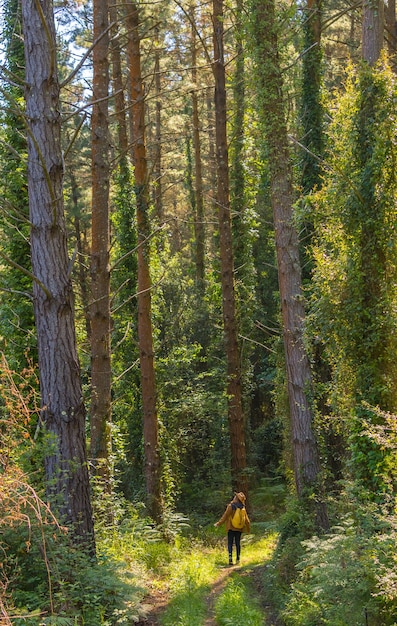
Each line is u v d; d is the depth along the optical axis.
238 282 21.39
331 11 26.20
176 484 21.39
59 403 7.43
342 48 27.67
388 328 8.92
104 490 12.27
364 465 8.74
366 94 9.35
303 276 15.45
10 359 13.62
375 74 9.30
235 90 22.86
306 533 10.92
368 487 8.64
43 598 6.28
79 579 6.71
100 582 6.92
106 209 12.79
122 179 20.38
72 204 31.34
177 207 43.22
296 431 11.90
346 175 9.49
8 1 10.73
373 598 6.15
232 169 22.94
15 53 13.81
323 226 9.99
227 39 23.94
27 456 6.97
